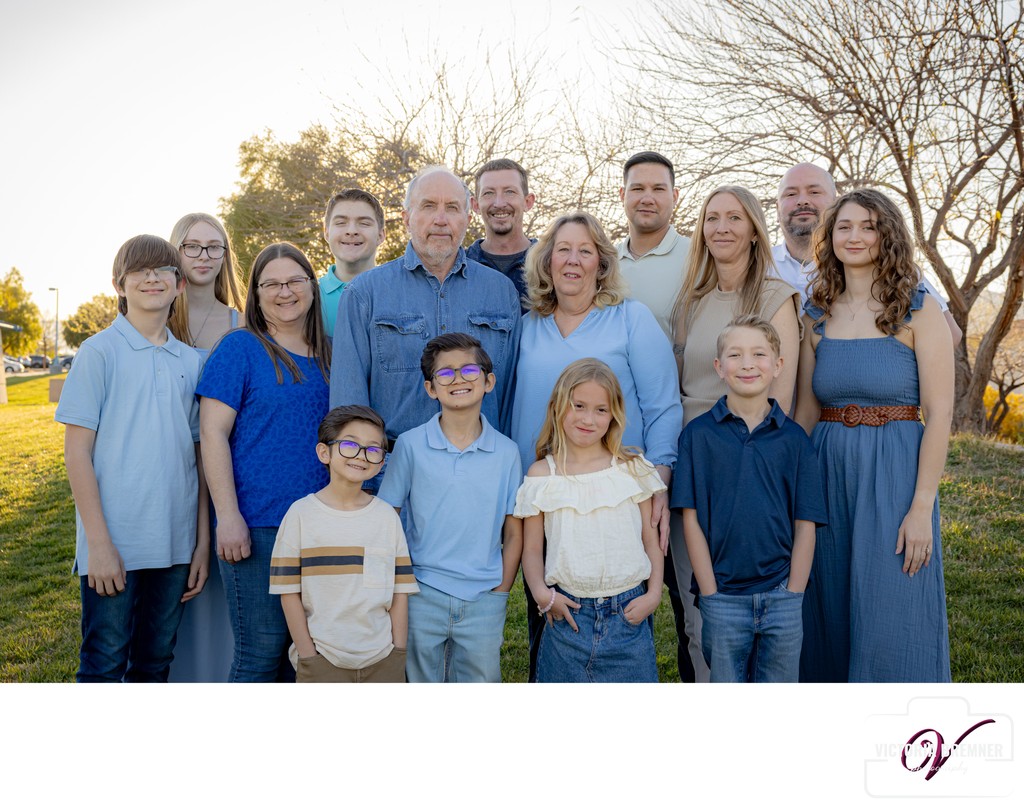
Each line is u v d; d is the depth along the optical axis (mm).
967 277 10406
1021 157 9359
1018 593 4621
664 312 3576
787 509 2779
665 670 4074
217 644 3289
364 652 2650
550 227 3107
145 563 2844
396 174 11914
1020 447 7816
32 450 10102
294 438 2846
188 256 3396
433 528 2803
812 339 3023
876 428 2832
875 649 2779
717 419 2846
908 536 2734
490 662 2844
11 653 4363
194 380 3023
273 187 13492
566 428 2844
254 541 2801
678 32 10258
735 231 3008
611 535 2752
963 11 9234
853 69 9852
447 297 3025
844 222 2861
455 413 2816
